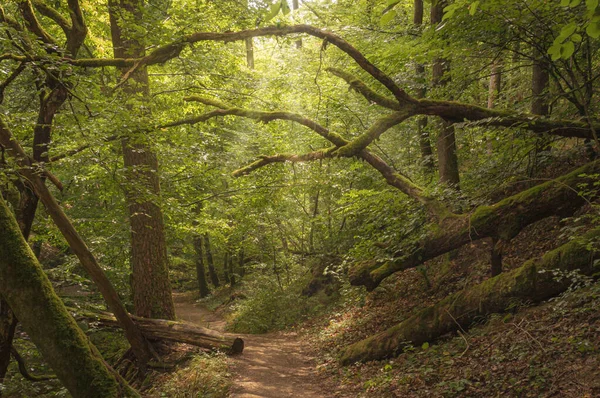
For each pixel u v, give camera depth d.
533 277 7.78
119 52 12.47
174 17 11.47
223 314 23.03
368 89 9.67
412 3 16.03
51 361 4.70
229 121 16.84
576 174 8.34
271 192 14.53
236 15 11.67
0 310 8.38
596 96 10.26
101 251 13.88
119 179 10.29
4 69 7.99
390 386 7.70
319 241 20.19
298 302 18.38
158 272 12.71
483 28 8.58
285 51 16.59
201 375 9.71
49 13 9.58
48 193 8.66
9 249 4.79
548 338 6.64
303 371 10.61
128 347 13.71
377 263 10.09
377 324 11.78
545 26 8.30
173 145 14.55
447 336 8.93
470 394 6.30
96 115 9.54
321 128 10.88
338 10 14.02
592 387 5.24
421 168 13.92
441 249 9.45
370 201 10.92
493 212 8.88
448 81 11.21
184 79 14.20
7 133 8.12
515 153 9.68
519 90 13.09
